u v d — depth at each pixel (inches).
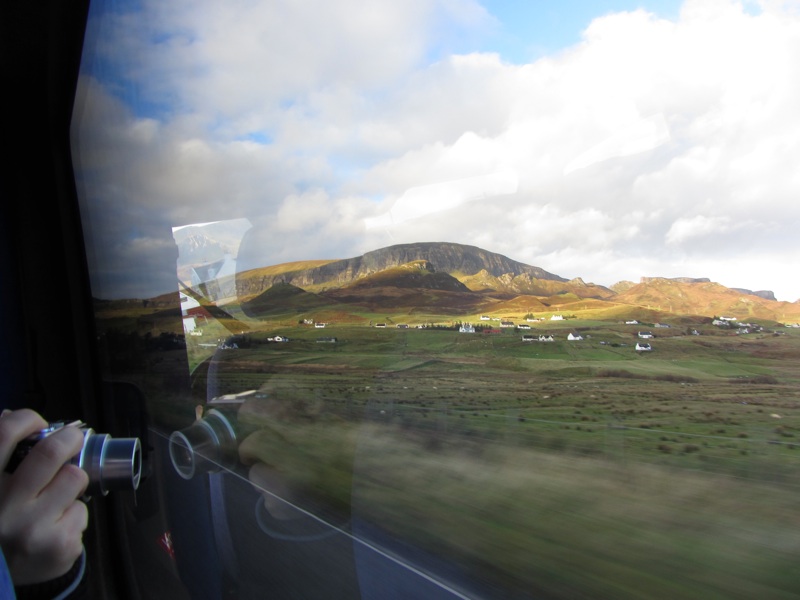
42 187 104.4
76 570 37.5
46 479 33.9
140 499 110.1
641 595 71.7
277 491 113.5
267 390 118.2
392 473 104.4
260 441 115.0
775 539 65.9
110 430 110.2
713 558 67.3
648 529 74.7
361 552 102.0
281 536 110.7
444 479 98.5
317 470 112.0
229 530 111.7
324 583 100.8
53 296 104.3
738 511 69.6
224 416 115.9
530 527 85.9
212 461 111.7
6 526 33.0
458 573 91.1
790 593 62.1
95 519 107.2
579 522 80.3
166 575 109.7
